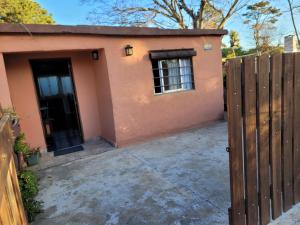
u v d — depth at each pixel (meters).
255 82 1.83
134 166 4.09
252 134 1.90
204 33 6.05
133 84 5.30
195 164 3.94
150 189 3.22
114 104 5.11
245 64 1.75
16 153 3.16
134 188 3.29
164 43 5.59
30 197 2.84
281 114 2.10
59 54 5.41
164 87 5.90
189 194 3.00
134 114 5.39
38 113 5.34
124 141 5.34
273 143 2.09
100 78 5.45
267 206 2.17
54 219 2.73
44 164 4.61
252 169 1.97
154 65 5.69
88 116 5.93
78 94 5.75
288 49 7.21
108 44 4.91
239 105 1.78
